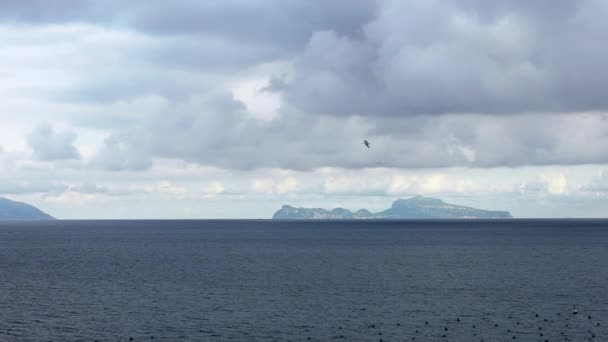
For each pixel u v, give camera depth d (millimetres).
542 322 83438
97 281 123250
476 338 75500
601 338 75250
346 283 119188
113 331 79188
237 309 92375
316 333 78062
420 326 81438
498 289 111438
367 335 77125
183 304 96562
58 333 78125
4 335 77062
